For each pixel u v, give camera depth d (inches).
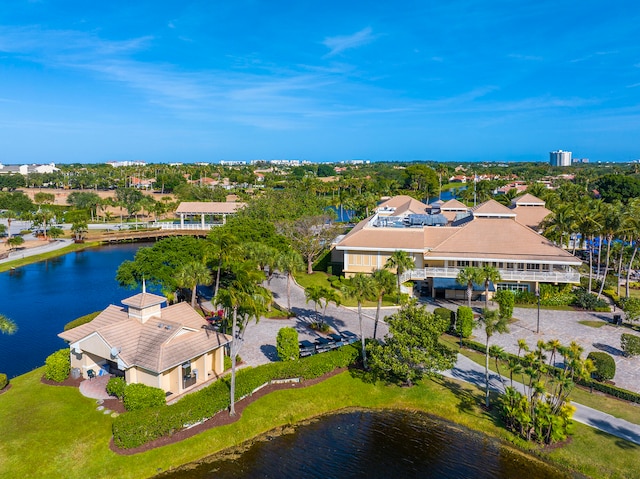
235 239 1988.2
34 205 6264.8
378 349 1492.4
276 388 1496.1
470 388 1507.1
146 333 1439.5
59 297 2642.7
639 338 1664.6
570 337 1884.8
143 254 2196.1
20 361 1731.1
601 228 2294.5
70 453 1139.9
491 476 1136.2
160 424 1206.9
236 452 1219.9
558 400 1301.7
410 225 2947.8
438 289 2410.2
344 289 1630.2
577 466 1147.3
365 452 1232.8
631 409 1353.3
